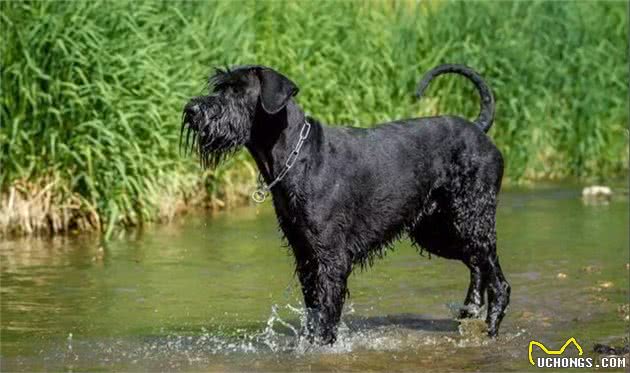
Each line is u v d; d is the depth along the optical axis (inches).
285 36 732.0
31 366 365.7
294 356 381.1
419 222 425.7
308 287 395.2
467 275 510.0
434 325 425.7
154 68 623.2
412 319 434.0
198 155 384.2
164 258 540.7
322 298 385.7
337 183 385.4
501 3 877.2
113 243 575.8
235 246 573.3
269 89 373.1
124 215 609.3
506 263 536.4
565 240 595.8
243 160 712.4
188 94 657.0
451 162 416.8
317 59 747.4
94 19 609.0
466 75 446.3
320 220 382.6
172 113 643.5
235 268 520.1
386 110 784.3
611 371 364.2
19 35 587.8
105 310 439.2
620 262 537.0
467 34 853.8
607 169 908.6
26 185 594.2
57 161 597.9
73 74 598.2
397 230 407.5
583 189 800.3
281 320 430.0
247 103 378.0
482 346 396.2
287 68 729.6
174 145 648.4
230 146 377.1
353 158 390.9
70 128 601.3
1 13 585.0
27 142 593.6
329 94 748.0
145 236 597.9
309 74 737.0
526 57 867.4
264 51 725.3
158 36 650.8
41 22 587.2
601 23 935.0
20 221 590.6
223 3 707.4
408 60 817.5
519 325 423.2
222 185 705.6
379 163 396.5
